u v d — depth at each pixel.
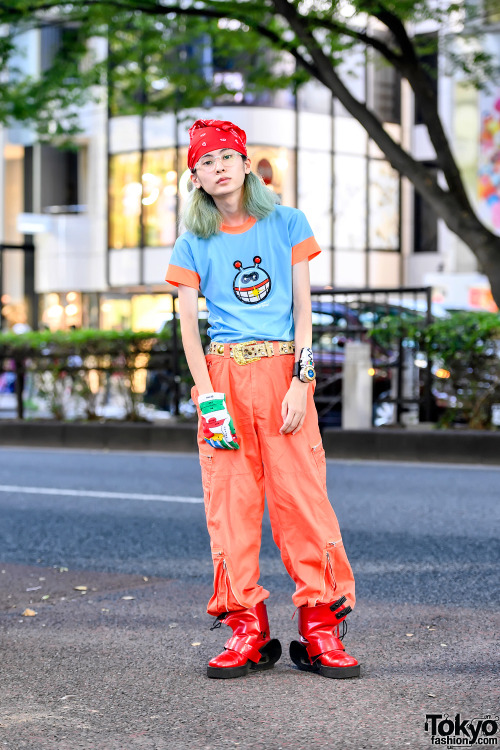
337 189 31.30
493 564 6.03
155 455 12.87
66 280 32.88
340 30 12.98
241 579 3.89
